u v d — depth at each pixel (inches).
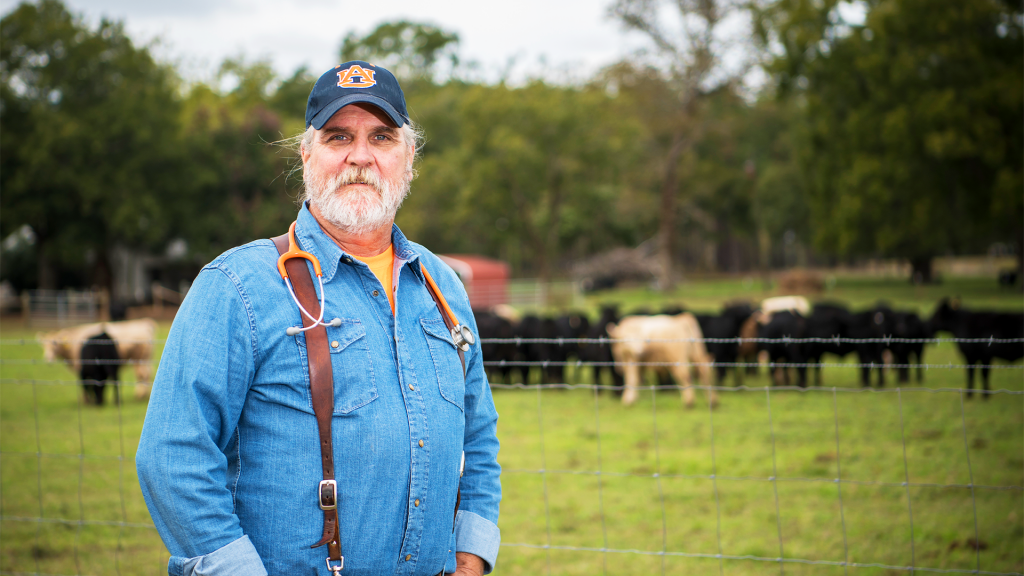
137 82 1413.6
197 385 65.8
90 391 442.3
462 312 83.7
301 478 67.3
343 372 69.0
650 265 2050.9
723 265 3169.3
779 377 522.3
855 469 275.7
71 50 1334.9
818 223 1480.1
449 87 2397.9
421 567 71.8
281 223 1544.0
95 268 1469.0
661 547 207.3
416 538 70.9
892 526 216.1
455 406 75.6
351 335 70.5
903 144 1235.2
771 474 275.4
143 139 1344.7
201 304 68.2
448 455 73.7
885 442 312.5
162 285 1699.1
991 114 1205.1
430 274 81.7
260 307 69.3
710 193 2283.5
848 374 544.4
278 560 67.1
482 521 82.7
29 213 1301.7
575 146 1464.1
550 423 382.6
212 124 1572.3
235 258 71.3
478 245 2309.3
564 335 569.0
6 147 1305.4
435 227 1926.7
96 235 1390.3
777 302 698.8
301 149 79.4
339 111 75.7
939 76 1267.2
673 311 577.3
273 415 68.1
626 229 2186.3
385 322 73.7
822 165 1429.6
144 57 1443.2
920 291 1481.3
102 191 1315.2
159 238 1443.2
